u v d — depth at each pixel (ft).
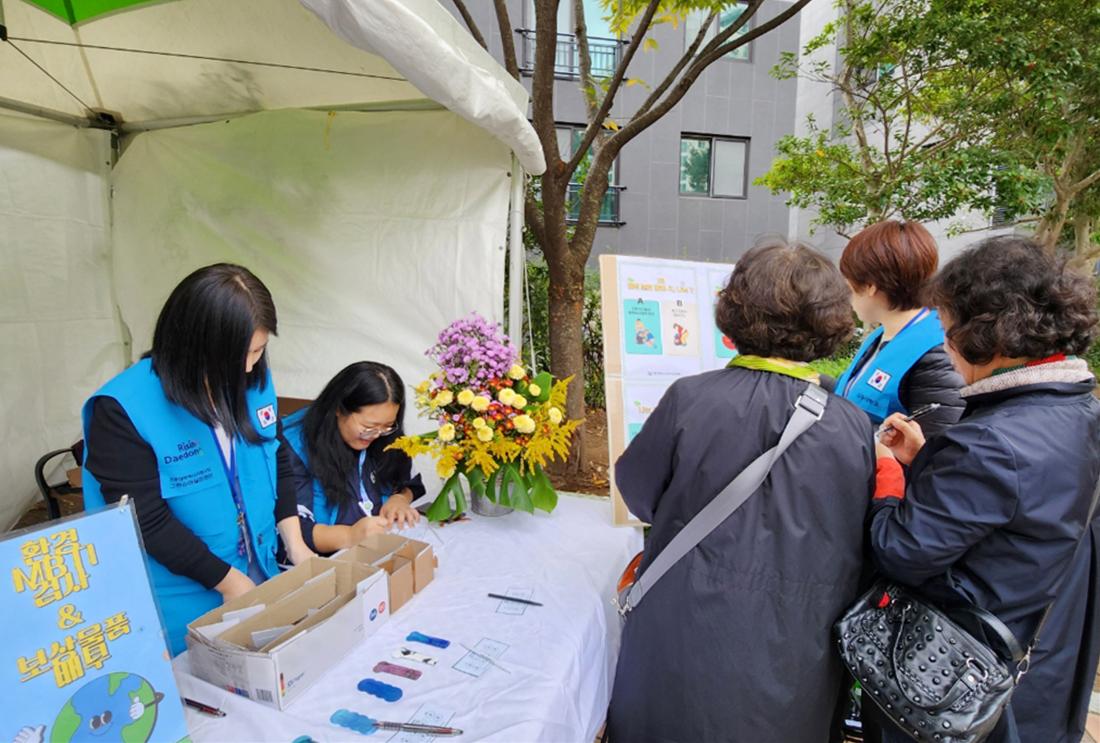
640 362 6.32
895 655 3.03
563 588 4.36
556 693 3.24
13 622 2.29
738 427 3.11
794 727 3.15
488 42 23.86
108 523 2.63
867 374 5.00
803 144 18.89
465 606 4.08
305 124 9.07
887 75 15.30
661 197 28.63
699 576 3.15
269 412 4.47
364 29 4.71
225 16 7.10
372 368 5.47
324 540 5.05
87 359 10.41
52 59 8.21
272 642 3.17
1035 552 2.84
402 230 8.76
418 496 6.22
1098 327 2.97
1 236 9.00
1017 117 13.10
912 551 2.93
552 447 5.28
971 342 3.08
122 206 10.35
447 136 8.38
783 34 28.73
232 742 2.84
